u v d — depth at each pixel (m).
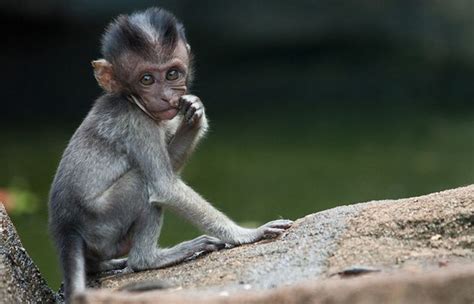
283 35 31.86
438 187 18.42
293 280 6.89
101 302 6.29
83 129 8.63
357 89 29.67
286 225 8.47
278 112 27.44
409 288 6.07
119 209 8.41
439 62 30.94
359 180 19.36
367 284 6.11
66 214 8.38
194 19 31.91
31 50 31.12
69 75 29.81
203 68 30.89
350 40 31.78
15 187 18.34
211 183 19.44
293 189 18.77
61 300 8.59
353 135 24.38
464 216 7.54
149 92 8.49
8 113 26.98
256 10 32.03
